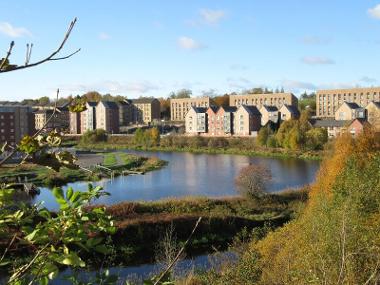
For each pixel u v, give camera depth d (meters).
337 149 34.19
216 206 36.38
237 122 113.50
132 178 58.59
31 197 42.22
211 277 18.16
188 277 18.89
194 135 114.12
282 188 47.41
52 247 3.61
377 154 23.70
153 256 26.03
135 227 28.89
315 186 32.22
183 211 34.84
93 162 72.62
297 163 70.06
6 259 3.90
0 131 83.56
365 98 136.25
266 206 37.09
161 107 182.00
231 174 59.66
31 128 88.12
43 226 3.64
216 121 117.19
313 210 19.03
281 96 151.25
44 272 3.59
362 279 10.66
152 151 96.81
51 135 3.60
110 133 130.00
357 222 12.88
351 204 14.40
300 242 16.12
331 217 14.13
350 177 18.53
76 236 3.66
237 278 17.12
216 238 29.80
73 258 3.56
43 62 3.14
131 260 25.25
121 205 34.12
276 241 20.33
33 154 3.47
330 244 12.11
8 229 3.88
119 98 195.88
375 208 15.72
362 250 11.46
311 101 165.88
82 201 3.76
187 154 88.75
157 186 51.97
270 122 105.19
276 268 16.11
